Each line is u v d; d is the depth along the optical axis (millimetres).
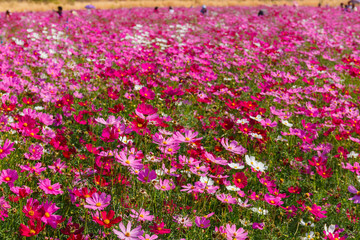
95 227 2281
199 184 2461
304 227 2510
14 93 4129
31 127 2658
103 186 2418
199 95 4523
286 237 2527
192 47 6883
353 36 11078
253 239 2488
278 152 3670
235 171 3146
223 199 2465
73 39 8773
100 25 11797
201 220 2287
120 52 6883
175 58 6359
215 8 22062
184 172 2744
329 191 3100
